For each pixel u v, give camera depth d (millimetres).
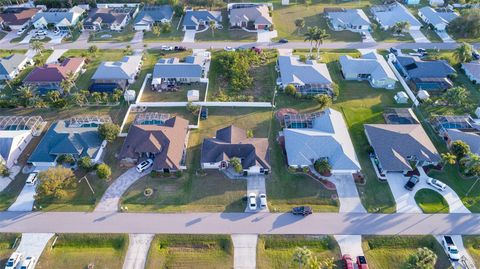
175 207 68875
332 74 109250
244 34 133375
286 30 136500
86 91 96500
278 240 63531
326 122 84688
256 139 80875
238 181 74250
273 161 79000
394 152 76312
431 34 132250
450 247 61031
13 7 153875
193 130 87438
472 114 92562
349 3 161625
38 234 64062
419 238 63781
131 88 102875
